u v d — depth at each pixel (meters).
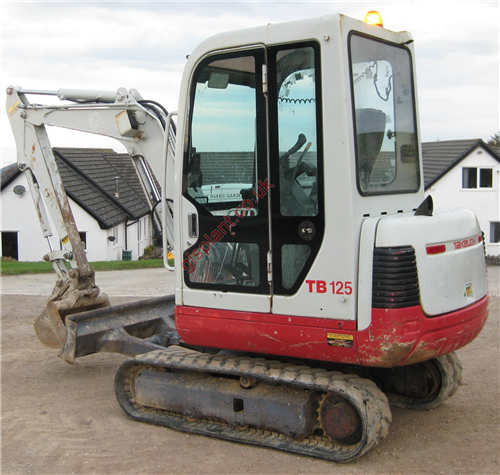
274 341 4.20
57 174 6.36
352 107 3.91
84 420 5.04
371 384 4.15
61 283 6.35
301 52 4.00
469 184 28.56
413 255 3.86
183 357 4.84
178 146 4.58
